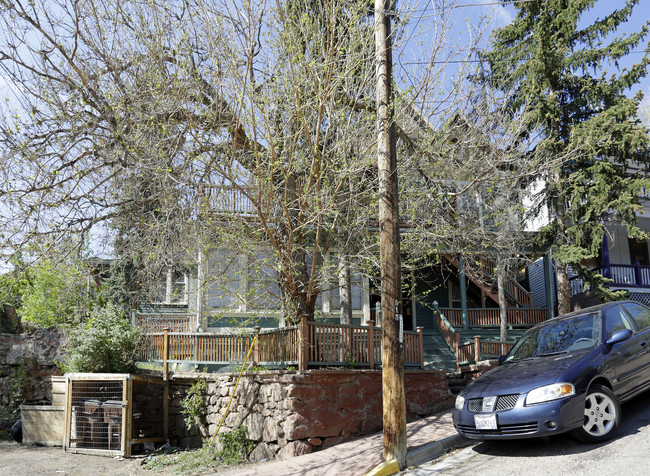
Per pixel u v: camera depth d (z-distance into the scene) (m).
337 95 11.59
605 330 7.77
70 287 12.24
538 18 18.52
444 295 22.64
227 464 10.51
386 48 8.91
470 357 15.06
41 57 10.16
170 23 10.55
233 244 11.09
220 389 12.15
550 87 18.58
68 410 12.70
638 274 22.86
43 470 10.70
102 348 13.69
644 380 7.77
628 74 18.11
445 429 9.63
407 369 12.34
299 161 11.09
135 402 12.96
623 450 6.46
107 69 10.70
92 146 10.80
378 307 16.45
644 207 23.47
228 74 10.22
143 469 10.77
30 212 9.66
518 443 7.79
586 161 18.72
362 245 12.80
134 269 15.85
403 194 12.40
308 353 10.61
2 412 15.35
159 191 10.91
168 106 10.35
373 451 8.98
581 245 18.75
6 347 15.98
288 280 11.39
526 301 21.23
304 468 8.76
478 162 12.63
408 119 12.48
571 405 6.75
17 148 9.80
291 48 10.04
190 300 17.17
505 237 15.18
